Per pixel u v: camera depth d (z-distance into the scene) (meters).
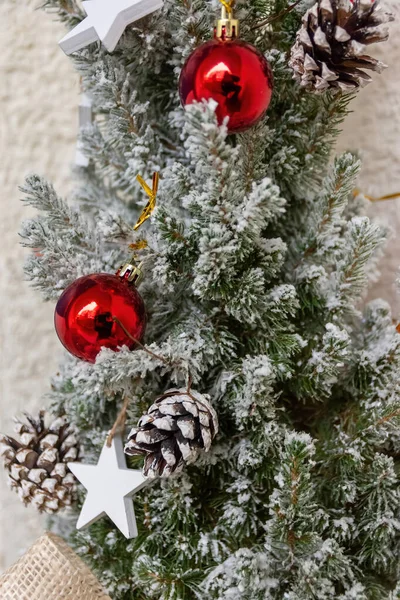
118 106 0.46
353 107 0.56
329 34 0.41
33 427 0.51
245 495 0.46
